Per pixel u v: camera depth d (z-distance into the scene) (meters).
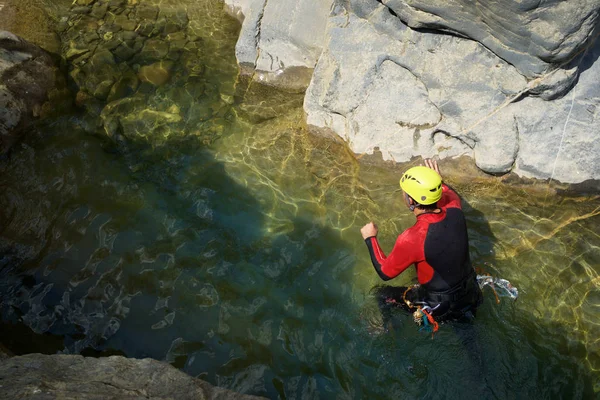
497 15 4.69
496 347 4.11
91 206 5.15
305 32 6.07
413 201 3.93
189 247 4.88
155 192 5.29
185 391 3.49
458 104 5.20
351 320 4.39
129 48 6.64
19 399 3.13
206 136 5.79
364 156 5.48
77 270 4.70
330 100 5.62
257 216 5.13
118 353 4.20
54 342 4.24
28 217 5.04
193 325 4.38
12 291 4.53
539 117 5.05
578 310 4.40
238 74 6.42
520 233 4.94
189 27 6.96
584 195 5.09
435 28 5.14
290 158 5.61
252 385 4.02
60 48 6.59
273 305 4.51
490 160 5.15
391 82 5.43
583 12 4.38
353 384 4.02
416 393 3.94
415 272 4.71
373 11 5.46
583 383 3.96
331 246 4.91
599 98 4.95
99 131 5.77
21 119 5.63
